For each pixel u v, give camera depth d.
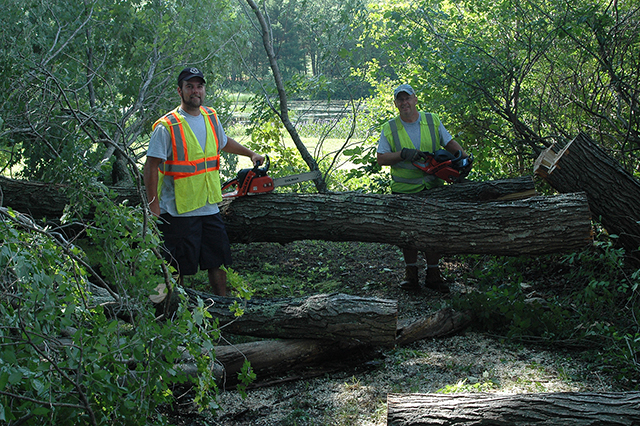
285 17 6.27
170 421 2.92
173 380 2.23
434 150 4.93
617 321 3.74
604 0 6.25
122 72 7.38
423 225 4.54
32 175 5.84
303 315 3.41
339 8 5.94
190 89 3.92
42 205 4.98
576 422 2.15
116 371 2.08
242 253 6.36
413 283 5.05
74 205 2.64
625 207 4.34
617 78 5.77
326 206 4.79
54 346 2.13
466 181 4.95
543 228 4.21
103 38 6.98
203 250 4.11
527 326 3.72
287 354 3.40
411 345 3.79
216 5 7.23
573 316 3.93
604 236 4.72
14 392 1.87
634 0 6.18
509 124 6.46
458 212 4.49
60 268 2.28
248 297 2.84
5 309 1.85
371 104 7.87
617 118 6.11
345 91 6.95
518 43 6.27
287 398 3.17
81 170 2.65
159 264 2.32
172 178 3.95
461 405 2.32
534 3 6.20
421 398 2.41
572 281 4.75
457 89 6.05
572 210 4.18
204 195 3.99
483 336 3.90
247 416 3.00
